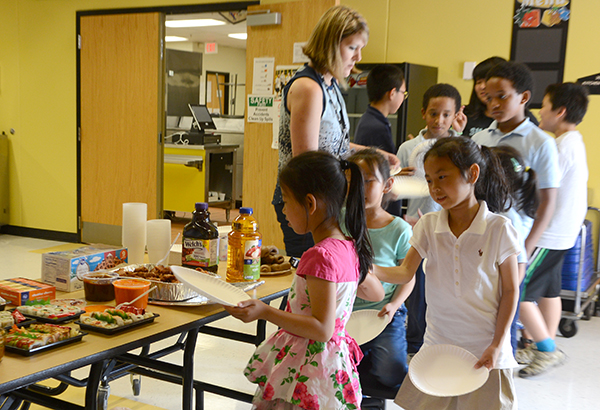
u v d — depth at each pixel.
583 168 3.10
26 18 6.07
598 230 4.16
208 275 1.46
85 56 5.78
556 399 2.72
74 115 5.97
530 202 2.12
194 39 9.86
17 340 1.19
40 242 6.07
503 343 1.53
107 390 2.13
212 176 7.96
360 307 2.00
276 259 2.07
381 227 2.02
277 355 1.34
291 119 2.00
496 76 2.32
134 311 1.43
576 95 3.22
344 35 1.92
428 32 4.59
